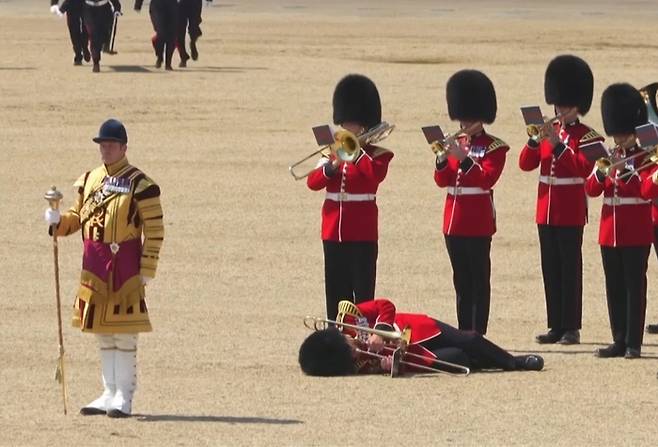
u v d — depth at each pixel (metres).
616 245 53.72
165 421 44.16
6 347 53.84
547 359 53.81
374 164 54.41
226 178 89.31
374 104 55.88
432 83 128.88
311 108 115.25
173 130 105.50
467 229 55.91
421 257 70.81
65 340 55.06
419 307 61.47
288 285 65.06
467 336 51.53
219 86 125.88
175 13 136.12
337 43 161.50
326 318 56.06
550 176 57.16
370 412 45.53
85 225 44.53
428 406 46.31
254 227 76.69
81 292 44.50
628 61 144.12
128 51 151.62
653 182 51.97
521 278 67.25
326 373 50.41
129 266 44.28
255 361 52.34
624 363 53.12
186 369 51.06
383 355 51.12
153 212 44.38
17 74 131.75
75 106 114.69
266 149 98.69
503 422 44.44
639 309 53.91
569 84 57.22
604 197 54.47
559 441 42.41
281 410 45.62
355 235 54.56
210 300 62.09
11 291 63.06
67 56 147.12
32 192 84.62
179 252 71.00
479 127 56.44
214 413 45.22
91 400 46.75
